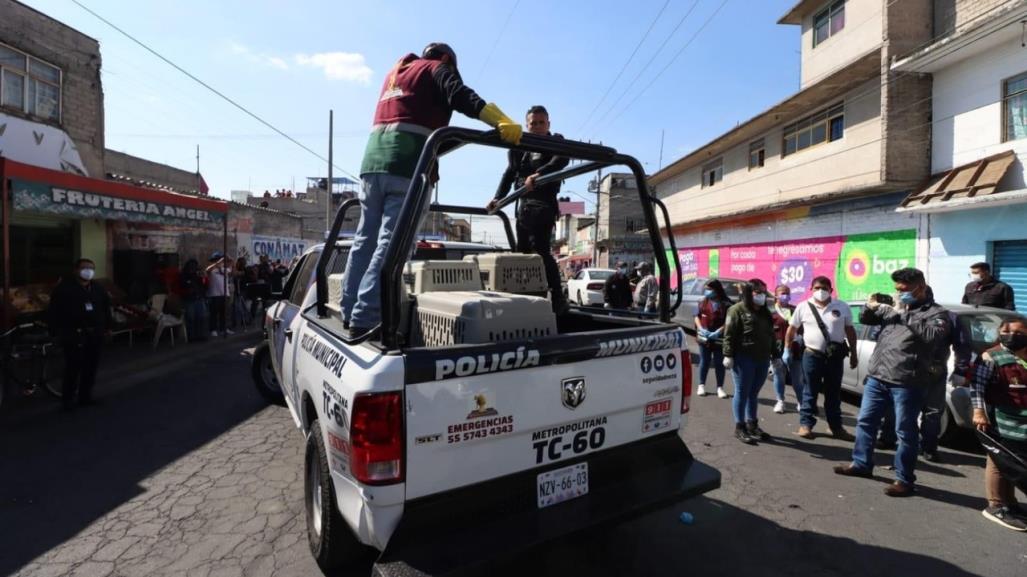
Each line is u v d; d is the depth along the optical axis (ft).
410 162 8.71
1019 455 11.17
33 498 12.38
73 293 19.86
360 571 9.27
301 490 12.82
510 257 11.84
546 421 7.86
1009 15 29.55
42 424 18.15
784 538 10.89
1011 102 32.86
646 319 11.27
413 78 8.73
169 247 45.03
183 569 9.48
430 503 6.99
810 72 53.52
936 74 37.78
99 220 36.17
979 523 11.73
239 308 44.86
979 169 33.24
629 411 8.91
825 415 19.88
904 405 13.23
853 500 12.87
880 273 41.83
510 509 7.57
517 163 13.17
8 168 21.86
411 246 7.23
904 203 37.60
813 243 49.65
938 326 13.14
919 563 10.02
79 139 36.50
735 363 17.44
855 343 17.76
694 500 12.67
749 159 62.03
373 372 6.77
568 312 13.20
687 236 79.87
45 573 9.37
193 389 23.17
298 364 11.58
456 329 8.74
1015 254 32.09
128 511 11.72
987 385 11.96
